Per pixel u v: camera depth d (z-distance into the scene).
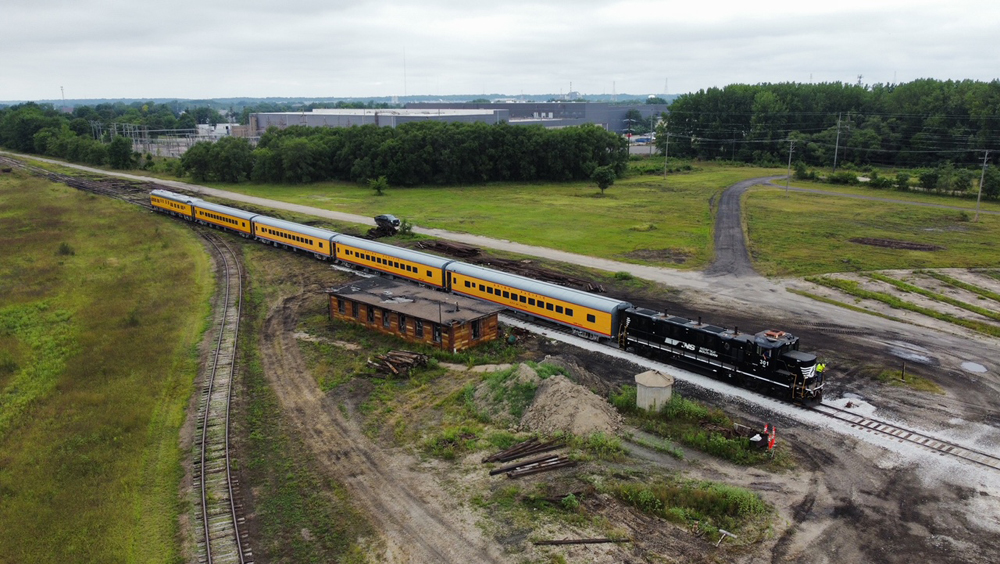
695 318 43.78
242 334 42.50
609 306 38.94
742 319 43.59
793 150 155.62
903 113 159.12
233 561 20.55
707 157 172.88
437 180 122.81
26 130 184.38
